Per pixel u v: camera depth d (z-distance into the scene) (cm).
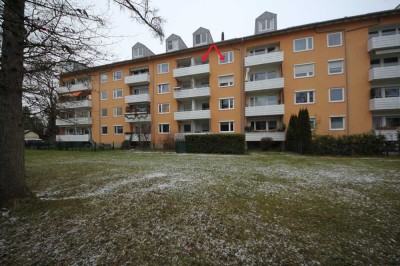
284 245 270
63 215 378
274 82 1941
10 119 444
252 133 1992
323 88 1830
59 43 353
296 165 976
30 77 467
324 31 1834
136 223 342
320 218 355
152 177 694
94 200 458
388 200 450
